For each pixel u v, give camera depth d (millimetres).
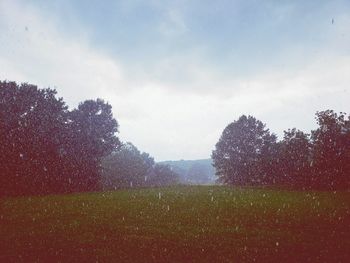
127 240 13555
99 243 13047
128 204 24672
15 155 39156
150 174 99750
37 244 12758
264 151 62938
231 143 70625
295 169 49156
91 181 46062
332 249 11945
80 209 21875
